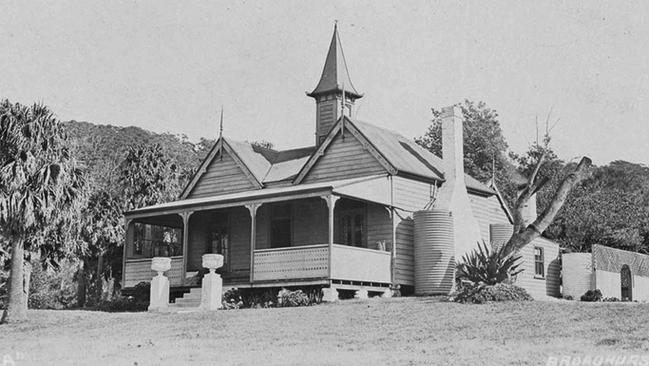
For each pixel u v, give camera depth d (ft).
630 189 228.84
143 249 139.85
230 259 118.52
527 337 58.95
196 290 102.99
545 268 128.36
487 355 51.80
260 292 101.86
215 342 65.36
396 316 72.95
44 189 91.25
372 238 106.01
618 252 131.03
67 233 104.73
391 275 103.09
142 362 55.52
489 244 123.85
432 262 104.32
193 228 124.98
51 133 93.56
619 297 129.18
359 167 108.99
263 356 55.83
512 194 190.90
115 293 157.28
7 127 91.30
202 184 126.52
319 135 127.34
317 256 94.17
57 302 156.97
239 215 119.34
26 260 109.50
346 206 109.19
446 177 115.44
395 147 116.37
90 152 286.25
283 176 118.83
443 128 117.70
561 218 158.71
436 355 52.95
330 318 74.59
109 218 144.66
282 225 114.93
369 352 55.83
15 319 93.76
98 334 76.33
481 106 204.13
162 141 330.13
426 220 105.60
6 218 90.58
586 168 83.56
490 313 71.00
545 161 188.85
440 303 79.66
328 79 127.75
